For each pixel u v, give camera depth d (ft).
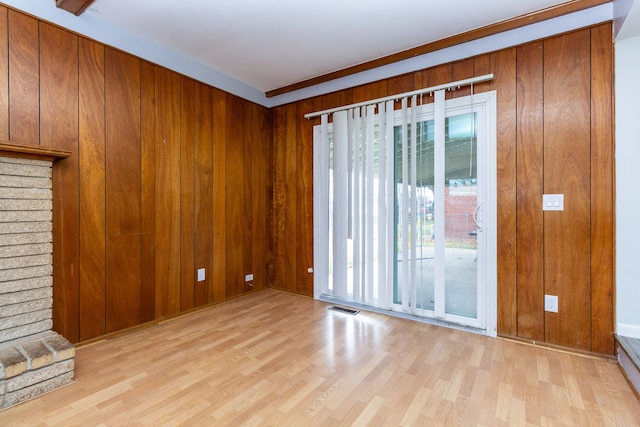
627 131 6.52
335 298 10.98
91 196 7.48
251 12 7.19
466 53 8.16
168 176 9.11
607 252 6.74
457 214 8.48
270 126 12.47
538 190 7.41
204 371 6.32
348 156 10.11
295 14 7.25
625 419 4.89
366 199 9.73
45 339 6.19
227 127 10.84
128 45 8.06
